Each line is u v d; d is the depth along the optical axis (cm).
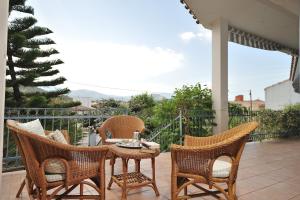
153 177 278
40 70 1005
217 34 636
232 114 673
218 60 627
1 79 195
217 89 624
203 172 208
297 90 1048
